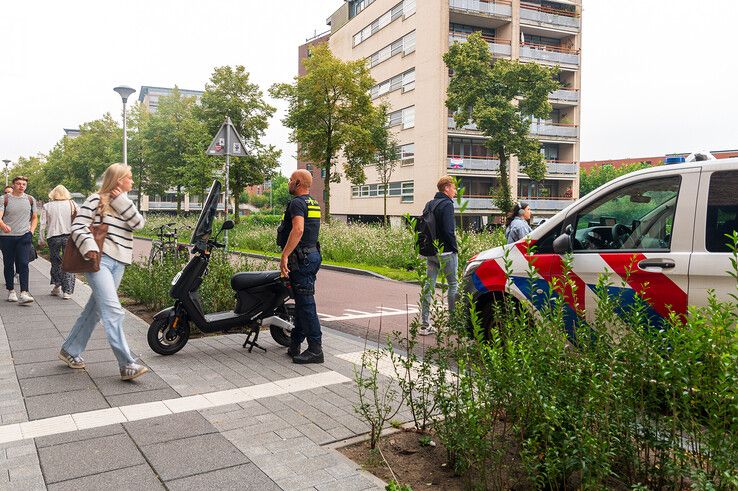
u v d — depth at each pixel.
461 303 3.70
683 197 4.25
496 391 2.99
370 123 31.28
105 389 4.62
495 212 41.75
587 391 2.79
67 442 3.54
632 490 2.65
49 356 5.61
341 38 55.16
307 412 4.14
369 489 2.96
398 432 3.77
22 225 8.71
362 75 30.75
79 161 47.34
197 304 5.84
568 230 5.00
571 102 44.22
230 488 2.96
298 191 5.61
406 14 43.69
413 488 2.99
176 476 3.10
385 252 17.41
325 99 30.50
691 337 2.65
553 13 43.62
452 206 7.05
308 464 3.25
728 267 3.89
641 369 2.85
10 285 9.09
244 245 24.80
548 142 45.03
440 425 3.34
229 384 4.81
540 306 3.70
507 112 30.14
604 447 2.53
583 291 4.70
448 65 31.67
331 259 19.23
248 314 5.96
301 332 5.70
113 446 3.49
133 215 4.86
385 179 39.44
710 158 4.55
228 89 33.50
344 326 8.05
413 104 43.25
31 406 4.19
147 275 9.18
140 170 40.69
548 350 3.06
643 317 3.30
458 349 3.50
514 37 41.81
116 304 4.79
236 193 34.38
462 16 40.97
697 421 2.61
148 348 6.06
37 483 3.00
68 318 7.63
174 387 4.71
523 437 2.93
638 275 4.34
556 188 45.75
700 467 2.54
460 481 3.05
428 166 41.44
